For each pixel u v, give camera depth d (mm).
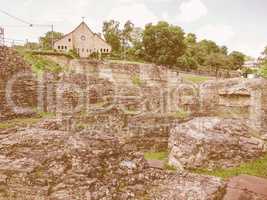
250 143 10992
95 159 7406
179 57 47188
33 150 7715
